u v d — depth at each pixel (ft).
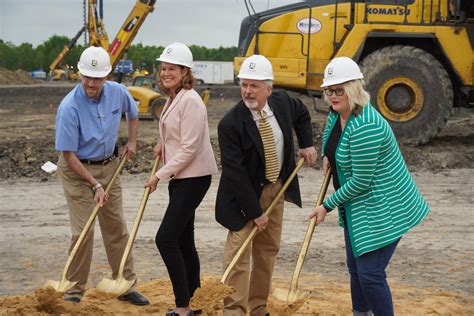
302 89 49.29
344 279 23.22
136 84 81.10
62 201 36.17
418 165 43.47
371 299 15.33
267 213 16.44
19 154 46.03
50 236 29.07
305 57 48.19
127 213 33.09
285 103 16.83
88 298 19.65
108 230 18.95
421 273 24.07
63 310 17.17
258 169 16.33
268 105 16.56
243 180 16.02
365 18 47.11
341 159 15.35
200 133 16.93
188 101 16.89
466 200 35.35
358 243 15.17
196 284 18.31
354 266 16.21
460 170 42.52
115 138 18.79
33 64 291.38
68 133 17.67
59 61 88.33
